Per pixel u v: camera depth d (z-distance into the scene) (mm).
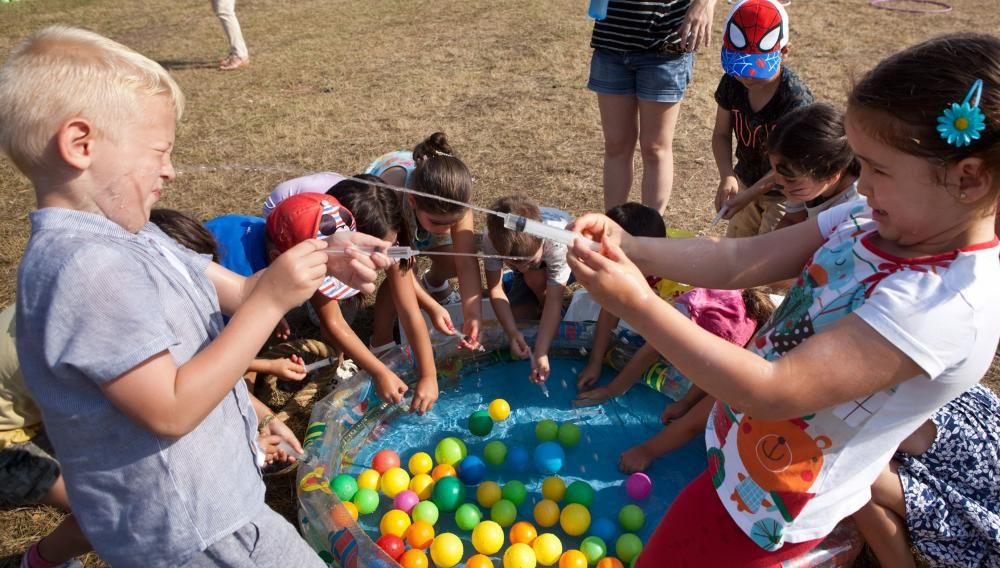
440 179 3330
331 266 2162
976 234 1600
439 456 3205
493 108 7066
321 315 3186
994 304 1593
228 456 1903
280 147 6312
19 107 1551
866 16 10102
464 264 3619
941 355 1571
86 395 1667
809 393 1601
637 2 4137
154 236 2023
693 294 3234
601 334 3604
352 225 3096
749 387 1604
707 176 5586
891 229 1643
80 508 1812
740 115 4102
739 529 2061
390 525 2840
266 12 11867
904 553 2484
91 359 1550
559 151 6035
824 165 3062
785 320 1942
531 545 2797
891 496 2387
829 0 11141
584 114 6824
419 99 7387
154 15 11836
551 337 3555
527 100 7238
